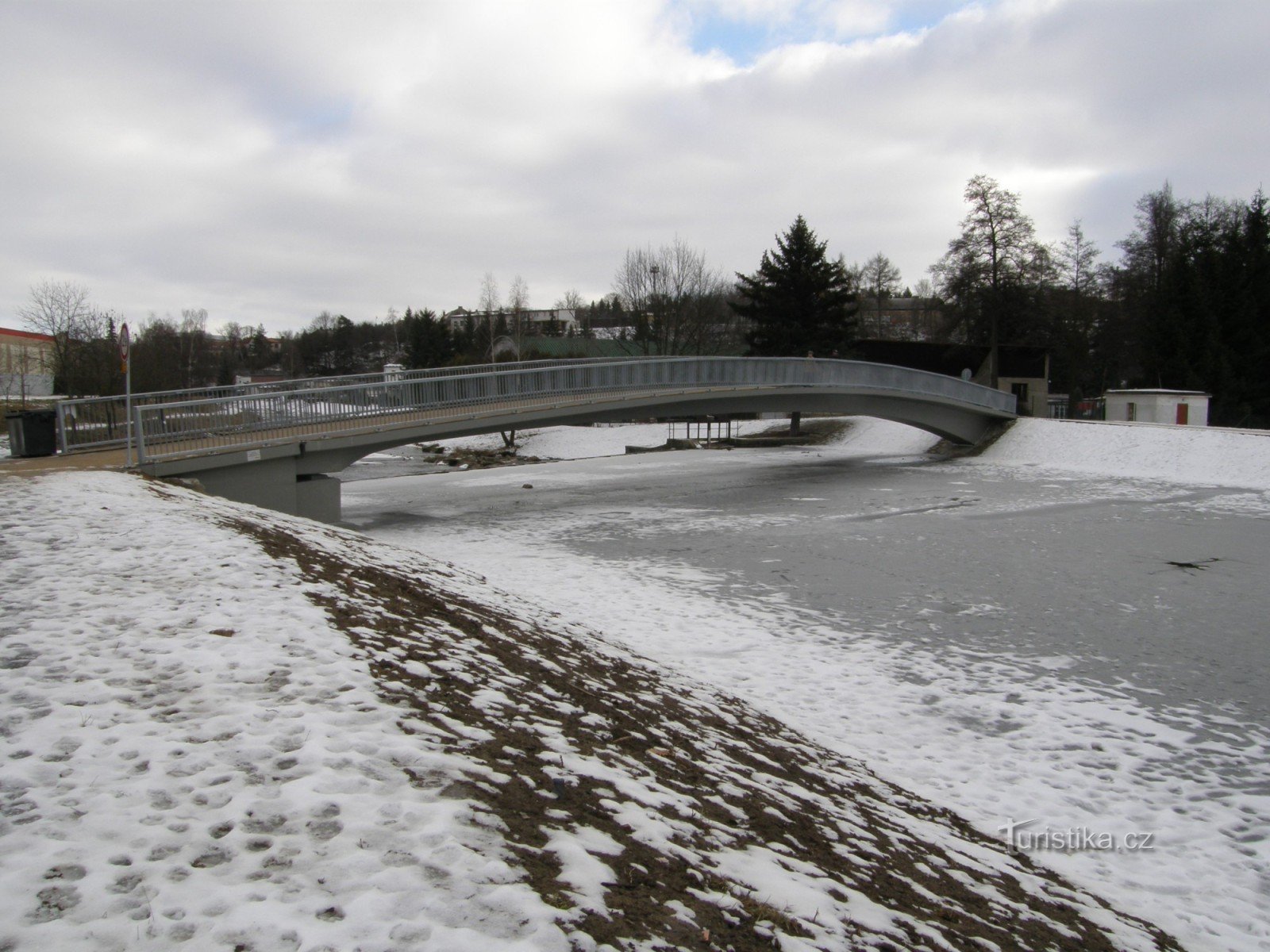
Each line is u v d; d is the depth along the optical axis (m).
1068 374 68.69
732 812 5.50
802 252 59.56
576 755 5.65
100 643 6.35
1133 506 28.98
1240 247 56.97
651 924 3.64
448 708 5.92
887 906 4.68
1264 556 20.80
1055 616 15.22
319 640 6.81
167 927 3.16
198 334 111.88
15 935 3.03
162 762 4.52
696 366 33.47
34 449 19.89
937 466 42.41
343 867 3.65
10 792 4.12
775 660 12.25
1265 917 6.28
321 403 23.36
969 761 9.06
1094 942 5.17
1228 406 53.28
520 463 53.19
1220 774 8.95
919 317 111.50
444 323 84.31
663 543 22.33
